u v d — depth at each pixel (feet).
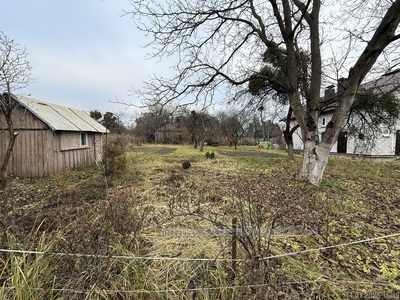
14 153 28.22
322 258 8.56
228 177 25.21
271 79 23.71
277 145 92.48
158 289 5.98
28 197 17.72
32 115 28.17
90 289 5.55
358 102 26.91
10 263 6.49
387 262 8.64
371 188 21.52
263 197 11.70
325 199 16.28
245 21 22.63
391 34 15.89
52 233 7.44
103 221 7.68
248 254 6.43
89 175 27.40
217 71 23.27
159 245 8.26
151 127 103.24
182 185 20.27
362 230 11.59
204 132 71.26
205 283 6.25
